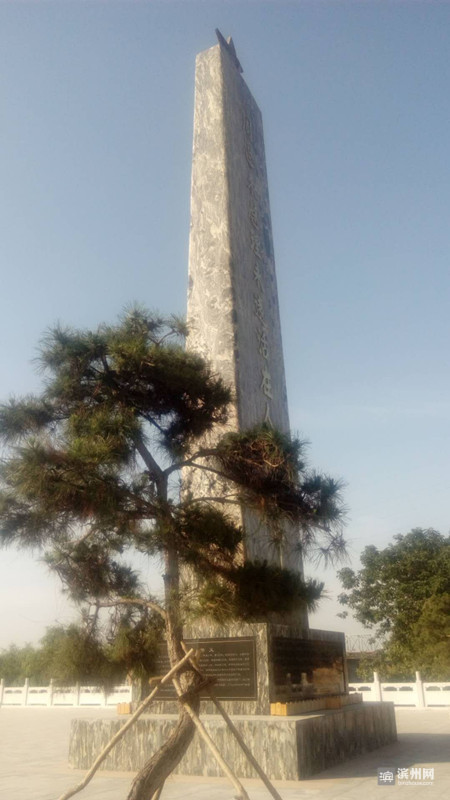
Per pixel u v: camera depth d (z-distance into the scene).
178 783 8.48
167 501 7.20
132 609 6.94
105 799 7.65
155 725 9.57
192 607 6.32
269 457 7.27
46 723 19.33
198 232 13.65
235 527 7.54
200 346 12.63
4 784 8.76
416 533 34.97
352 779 8.59
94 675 6.62
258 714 9.66
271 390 13.36
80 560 6.93
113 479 6.71
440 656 28.89
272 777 8.66
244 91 15.75
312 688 11.02
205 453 8.00
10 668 31.83
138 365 7.45
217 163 13.99
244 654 10.08
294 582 7.21
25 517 6.69
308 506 7.16
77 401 7.58
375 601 34.25
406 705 20.59
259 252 14.41
